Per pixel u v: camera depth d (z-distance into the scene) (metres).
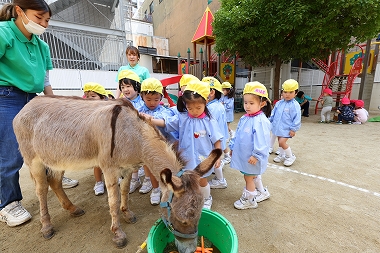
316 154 4.64
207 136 2.58
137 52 4.02
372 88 10.37
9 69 2.28
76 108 2.17
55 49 9.92
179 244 1.66
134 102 3.21
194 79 2.54
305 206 2.77
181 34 18.30
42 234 2.34
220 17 8.38
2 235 2.32
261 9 7.50
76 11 12.05
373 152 4.66
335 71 10.52
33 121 2.16
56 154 2.10
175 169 1.88
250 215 2.62
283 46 8.13
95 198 3.11
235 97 12.42
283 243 2.15
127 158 2.03
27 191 3.28
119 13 12.39
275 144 5.48
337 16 6.90
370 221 2.45
